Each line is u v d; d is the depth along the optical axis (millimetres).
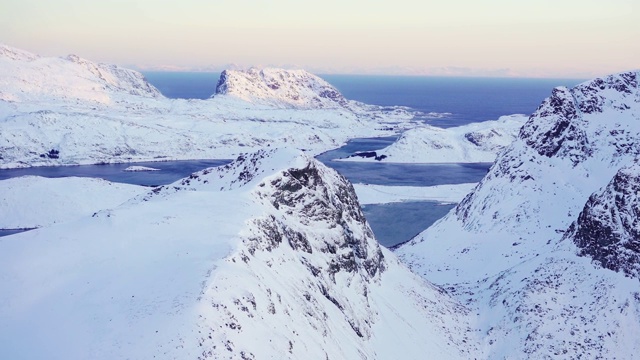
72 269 55438
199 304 45844
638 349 74188
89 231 63312
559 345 75875
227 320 45938
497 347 80375
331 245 79688
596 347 75000
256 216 68188
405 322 81062
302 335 54250
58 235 62719
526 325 81000
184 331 43062
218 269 52000
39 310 49406
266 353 45969
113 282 52312
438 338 80750
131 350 42188
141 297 48875
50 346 44500
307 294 63625
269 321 50719
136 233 62344
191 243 59250
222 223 64375
